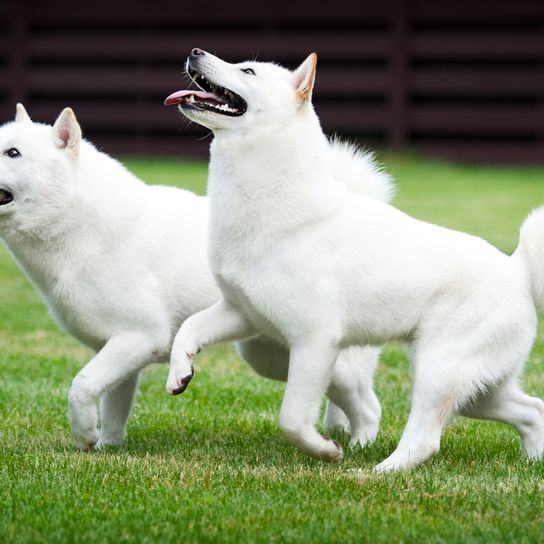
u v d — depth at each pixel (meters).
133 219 10.32
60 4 40.31
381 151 38.44
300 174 9.23
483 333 9.45
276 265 9.17
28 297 19.88
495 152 38.66
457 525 7.72
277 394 13.12
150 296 10.27
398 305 9.43
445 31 38.56
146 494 8.44
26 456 9.70
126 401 10.69
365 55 38.62
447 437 11.12
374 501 8.30
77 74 40.12
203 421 11.86
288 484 8.77
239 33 40.28
